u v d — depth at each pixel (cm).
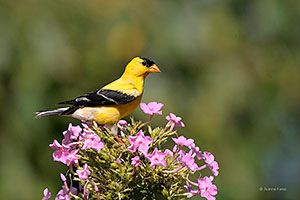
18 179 1295
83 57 1325
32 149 1317
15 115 1300
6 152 1300
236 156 1402
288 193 1592
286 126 1568
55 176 1330
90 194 673
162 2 1395
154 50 1364
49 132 1316
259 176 1426
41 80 1295
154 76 1365
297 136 1580
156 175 660
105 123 857
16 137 1307
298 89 1523
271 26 1514
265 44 1512
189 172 662
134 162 652
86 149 662
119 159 670
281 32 1521
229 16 1463
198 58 1400
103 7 1348
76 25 1332
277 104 1505
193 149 660
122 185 662
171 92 1362
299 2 1521
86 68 1329
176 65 1381
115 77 1343
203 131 1380
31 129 1304
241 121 1451
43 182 1318
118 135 705
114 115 856
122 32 1345
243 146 1427
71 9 1334
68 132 666
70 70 1309
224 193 1374
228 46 1446
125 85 870
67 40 1318
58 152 657
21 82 1295
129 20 1352
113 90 861
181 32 1386
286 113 1545
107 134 689
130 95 863
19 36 1305
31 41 1305
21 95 1295
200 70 1406
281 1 1522
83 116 852
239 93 1430
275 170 1603
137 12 1364
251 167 1418
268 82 1498
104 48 1336
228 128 1412
